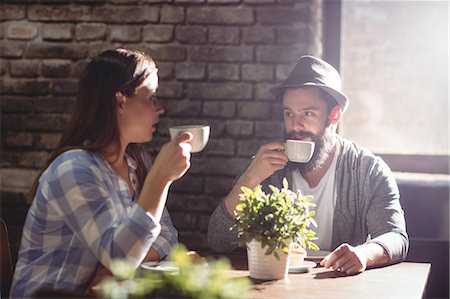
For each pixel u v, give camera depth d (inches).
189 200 163.5
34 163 168.4
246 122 161.3
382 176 118.6
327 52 172.4
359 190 118.6
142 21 163.5
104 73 90.7
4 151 169.2
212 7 161.5
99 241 82.5
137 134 93.3
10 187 169.2
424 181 166.7
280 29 159.8
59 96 166.9
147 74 92.4
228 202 112.1
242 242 92.2
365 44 172.9
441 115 171.6
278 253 93.0
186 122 163.2
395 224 113.5
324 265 101.0
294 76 119.3
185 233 163.8
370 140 173.6
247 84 161.2
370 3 172.2
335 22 171.9
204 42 162.1
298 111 117.6
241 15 160.7
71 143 90.5
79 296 63.0
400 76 172.6
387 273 99.0
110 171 89.9
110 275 85.2
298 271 98.6
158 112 94.2
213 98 162.2
